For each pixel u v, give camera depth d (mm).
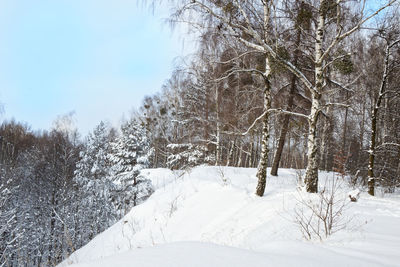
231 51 7695
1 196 16781
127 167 17922
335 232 3795
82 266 2004
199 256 2215
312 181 7105
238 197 7656
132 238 7020
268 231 4531
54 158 21688
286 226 4520
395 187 12164
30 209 19859
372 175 9266
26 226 17891
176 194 9258
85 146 24500
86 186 19766
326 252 2654
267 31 6949
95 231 18016
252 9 6805
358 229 3875
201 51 7332
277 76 10875
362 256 2543
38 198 20688
